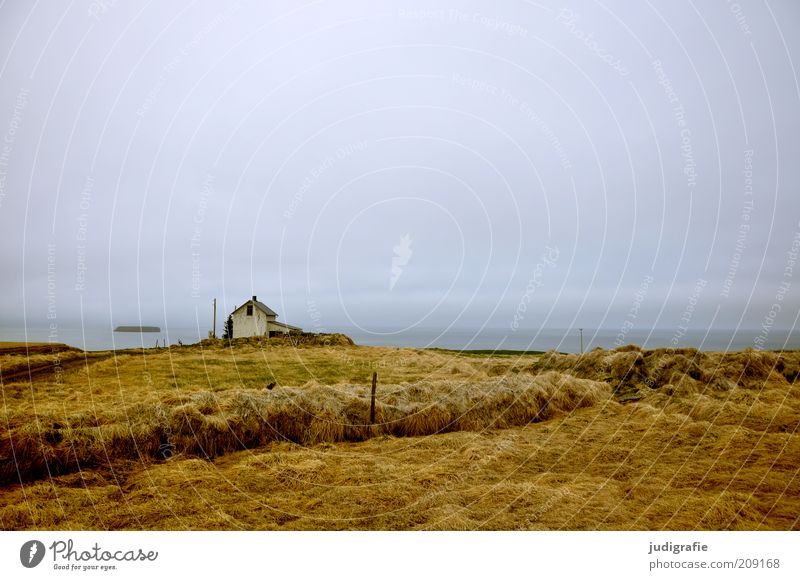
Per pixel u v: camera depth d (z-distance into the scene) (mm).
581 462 10812
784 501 8367
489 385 16047
